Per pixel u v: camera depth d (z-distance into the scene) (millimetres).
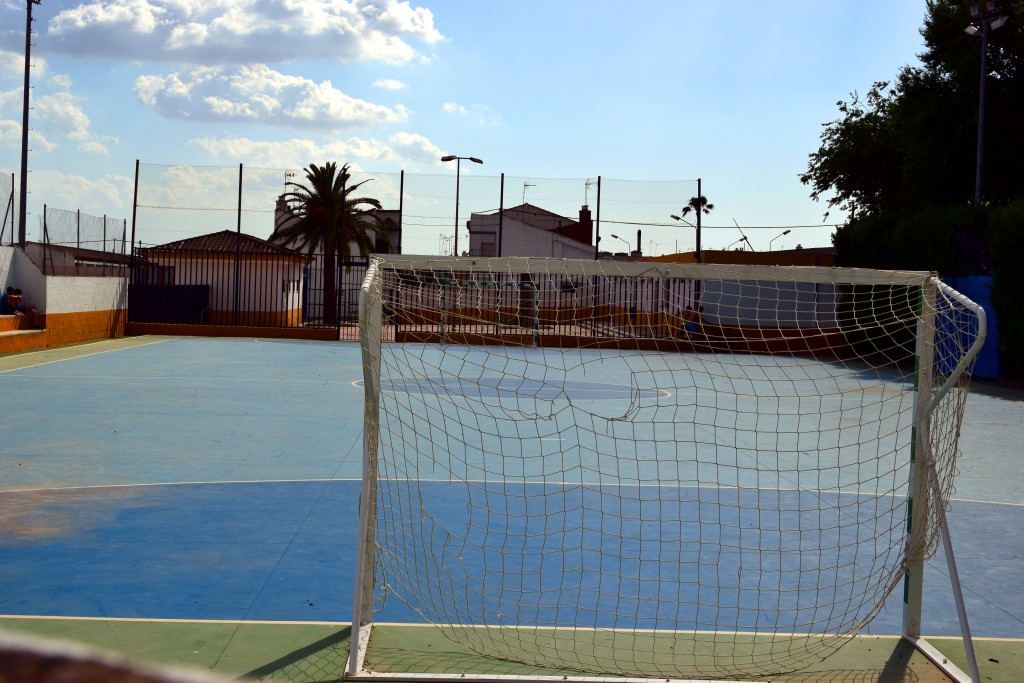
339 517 7184
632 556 6316
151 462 9289
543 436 11648
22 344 21766
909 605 4934
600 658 4547
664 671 4379
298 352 24672
